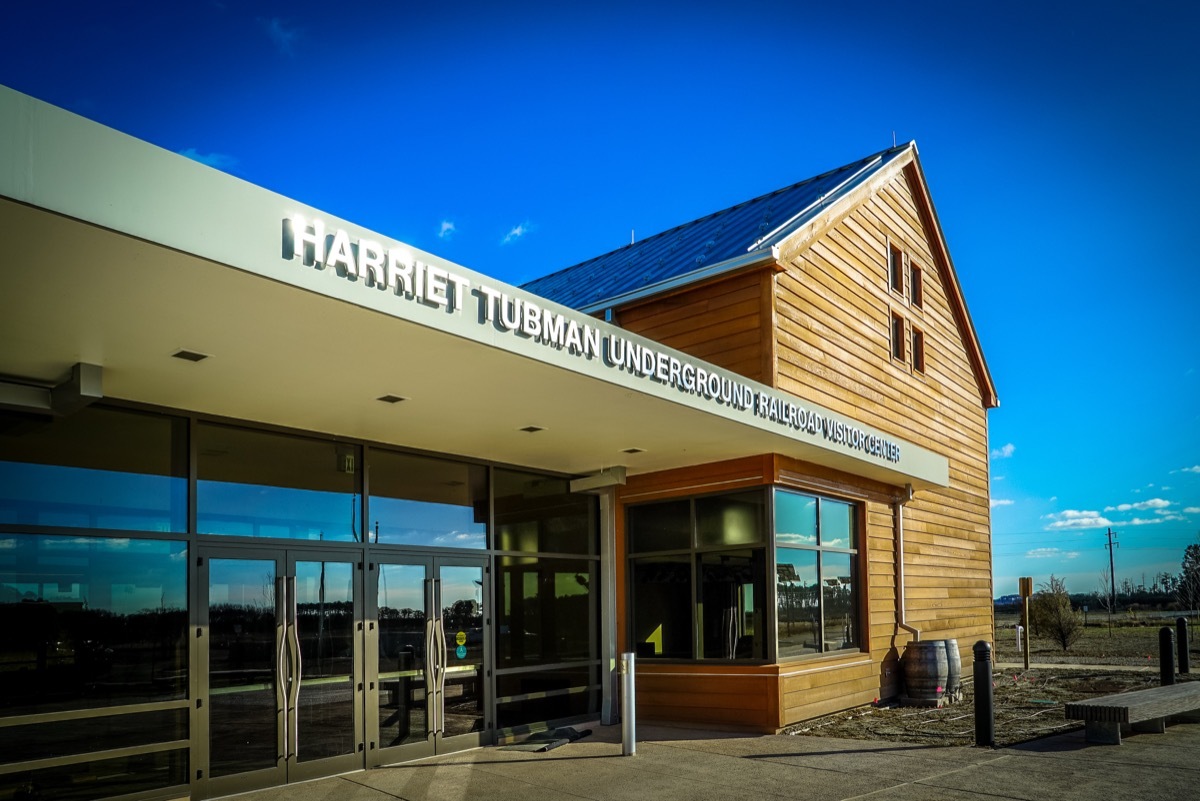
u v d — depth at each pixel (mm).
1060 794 7641
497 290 6676
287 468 9148
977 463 19469
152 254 4785
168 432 8227
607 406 8625
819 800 7676
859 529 13891
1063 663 20312
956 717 11969
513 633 11383
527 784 8531
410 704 9844
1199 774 8320
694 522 12328
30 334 6090
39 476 7293
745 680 11375
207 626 8125
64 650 7199
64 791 7023
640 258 17703
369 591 9648
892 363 15766
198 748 7855
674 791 8172
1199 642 28703
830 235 14172
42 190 4191
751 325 12359
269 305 5617
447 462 10953
